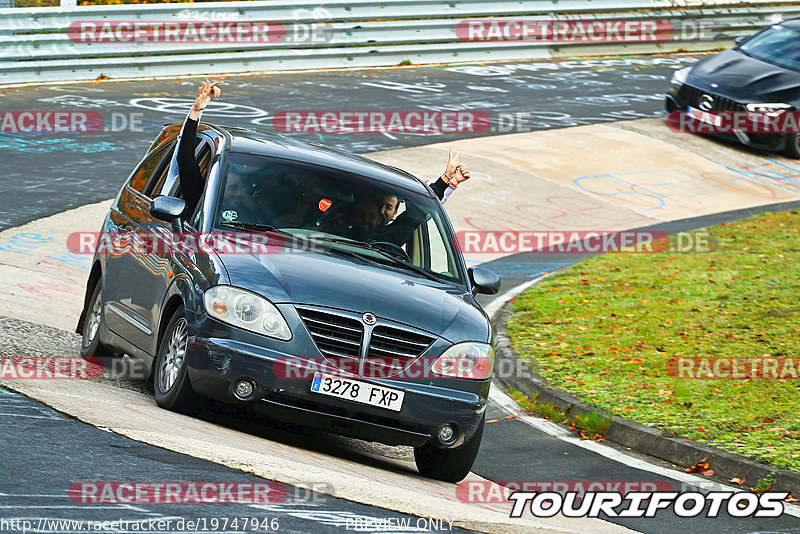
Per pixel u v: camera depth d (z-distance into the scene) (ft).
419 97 253.03
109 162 180.34
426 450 79.10
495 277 86.17
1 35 224.74
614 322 132.16
